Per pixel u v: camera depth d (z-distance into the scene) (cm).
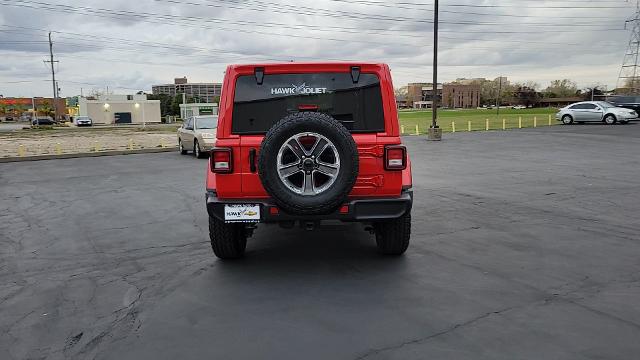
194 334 382
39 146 2869
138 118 10881
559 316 400
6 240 706
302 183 511
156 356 347
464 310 417
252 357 342
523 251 593
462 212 824
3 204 1009
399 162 509
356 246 630
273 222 513
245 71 527
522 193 998
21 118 15650
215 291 477
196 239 692
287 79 529
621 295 446
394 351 346
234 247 562
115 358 346
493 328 380
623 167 1383
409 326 387
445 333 373
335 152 475
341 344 359
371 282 491
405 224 550
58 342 374
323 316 411
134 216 860
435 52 2645
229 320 407
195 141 1966
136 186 1220
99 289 492
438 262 554
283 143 472
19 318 422
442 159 1662
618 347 346
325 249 618
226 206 505
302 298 452
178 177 1376
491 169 1388
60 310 438
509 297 445
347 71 528
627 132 2672
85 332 391
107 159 2031
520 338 362
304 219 502
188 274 533
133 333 386
